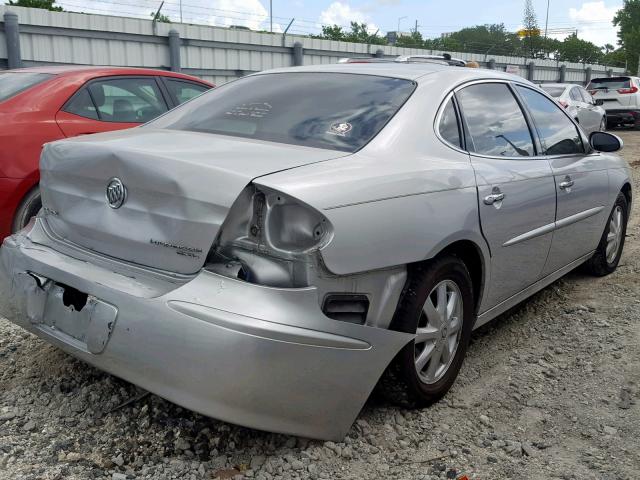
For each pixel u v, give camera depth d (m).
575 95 16.73
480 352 3.80
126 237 2.57
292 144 2.86
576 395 3.29
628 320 4.33
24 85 5.36
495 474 2.61
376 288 2.60
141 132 3.11
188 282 2.35
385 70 3.46
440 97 3.26
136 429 2.79
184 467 2.55
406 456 2.71
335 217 2.38
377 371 2.59
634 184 9.89
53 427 2.80
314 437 2.54
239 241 2.35
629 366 3.64
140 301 2.37
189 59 18.92
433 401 3.11
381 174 2.64
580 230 4.46
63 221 2.90
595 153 4.82
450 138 3.22
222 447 2.69
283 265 2.33
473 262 3.30
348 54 24.14
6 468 2.50
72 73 5.58
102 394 3.05
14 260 2.95
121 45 17.14
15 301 2.92
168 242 2.44
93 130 5.36
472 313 3.25
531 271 3.87
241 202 2.33
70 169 2.79
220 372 2.23
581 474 2.62
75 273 2.61
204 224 2.34
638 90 20.95
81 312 2.59
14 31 14.60
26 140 4.83
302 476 2.52
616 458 2.74
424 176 2.83
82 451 2.64
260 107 3.24
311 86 3.36
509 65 35.38
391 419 2.96
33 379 3.21
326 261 2.35
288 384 2.31
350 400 2.52
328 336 2.37
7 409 2.92
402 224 2.63
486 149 3.44
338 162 2.61
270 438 2.73
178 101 6.32
